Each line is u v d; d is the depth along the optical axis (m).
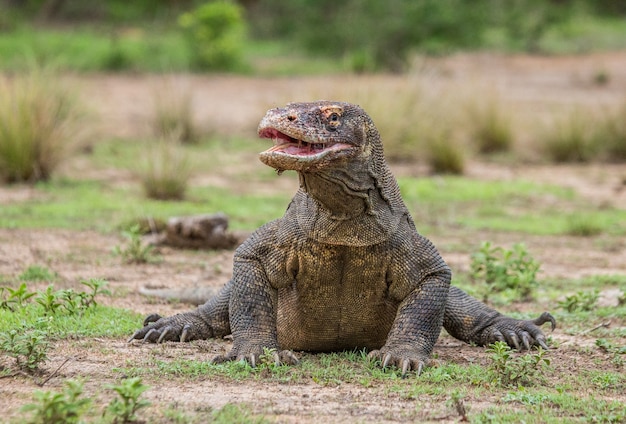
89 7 59.56
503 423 7.38
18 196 19.59
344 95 26.67
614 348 10.18
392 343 9.01
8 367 8.46
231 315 9.21
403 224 9.10
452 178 24.38
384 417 7.50
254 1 62.75
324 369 8.83
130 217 17.08
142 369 8.56
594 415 7.68
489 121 28.86
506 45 55.69
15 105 21.36
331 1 50.41
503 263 13.98
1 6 56.91
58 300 11.40
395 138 26.02
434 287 9.12
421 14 46.03
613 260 16.14
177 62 46.44
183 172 20.31
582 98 37.56
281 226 9.11
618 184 24.39
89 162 23.86
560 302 12.36
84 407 7.10
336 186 8.46
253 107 34.25
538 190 23.03
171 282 13.29
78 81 26.58
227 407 7.48
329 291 9.07
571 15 63.50
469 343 10.36
